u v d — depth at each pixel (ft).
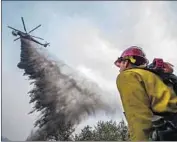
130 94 8.50
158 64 9.40
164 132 8.27
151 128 8.27
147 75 8.77
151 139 8.25
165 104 8.53
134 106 8.41
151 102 8.64
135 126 8.27
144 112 8.35
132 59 9.24
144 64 9.32
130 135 8.41
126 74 8.77
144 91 8.58
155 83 8.74
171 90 8.96
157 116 8.43
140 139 8.18
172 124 8.37
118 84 8.85
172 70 9.48
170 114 8.50
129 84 8.61
